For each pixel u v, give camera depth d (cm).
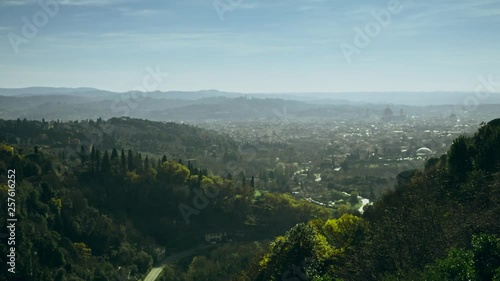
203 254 10131
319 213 12344
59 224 9331
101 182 11869
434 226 3928
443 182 5750
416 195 5278
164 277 9019
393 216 4750
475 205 4406
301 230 5431
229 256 9338
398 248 3928
